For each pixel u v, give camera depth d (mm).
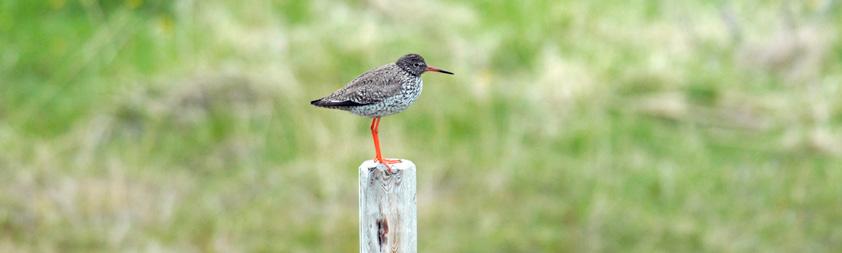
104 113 16047
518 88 16875
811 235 14453
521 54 17984
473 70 17297
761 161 15812
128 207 14625
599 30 18578
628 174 15484
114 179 14992
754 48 18109
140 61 17375
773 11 19047
